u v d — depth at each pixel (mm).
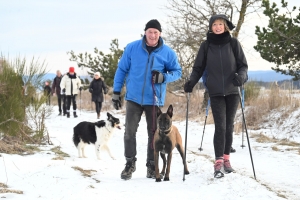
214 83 5598
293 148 8625
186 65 16297
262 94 14273
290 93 12945
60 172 5664
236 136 10641
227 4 15320
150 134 5801
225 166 5684
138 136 11000
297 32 13305
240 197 4609
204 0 15586
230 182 5160
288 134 10445
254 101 13516
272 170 6547
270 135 10641
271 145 9164
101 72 25734
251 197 4586
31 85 9062
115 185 5309
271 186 5535
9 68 8734
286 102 12273
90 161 7352
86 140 8109
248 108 13258
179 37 15977
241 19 15320
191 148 9078
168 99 17844
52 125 13789
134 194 4844
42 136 9039
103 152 8875
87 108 22891
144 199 4633
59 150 8406
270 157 7711
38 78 9172
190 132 11672
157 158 5590
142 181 5609
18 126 8367
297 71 14086
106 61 25797
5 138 8211
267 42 13750
